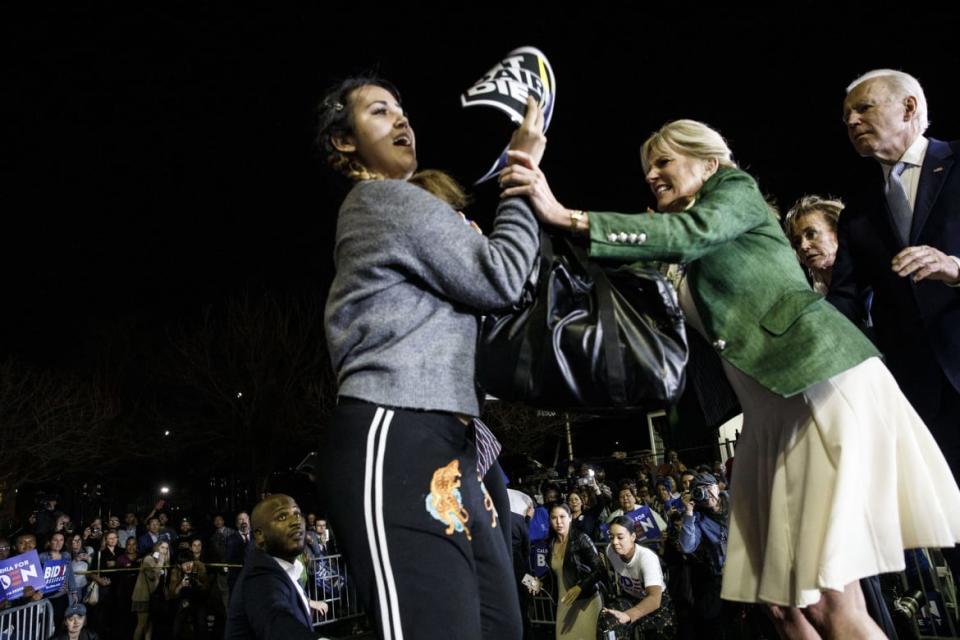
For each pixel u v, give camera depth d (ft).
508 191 5.88
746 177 6.73
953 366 8.70
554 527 21.18
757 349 6.27
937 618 18.13
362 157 6.53
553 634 28.71
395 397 5.24
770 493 6.50
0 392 72.79
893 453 6.05
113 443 84.84
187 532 51.75
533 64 6.41
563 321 5.71
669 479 39.70
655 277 5.88
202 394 87.30
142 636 37.42
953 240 8.66
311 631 10.80
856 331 6.27
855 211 10.07
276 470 88.28
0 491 73.00
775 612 6.70
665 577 25.02
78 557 37.35
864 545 5.68
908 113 9.26
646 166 7.75
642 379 5.55
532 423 82.58
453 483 5.27
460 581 5.06
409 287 5.53
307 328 87.35
